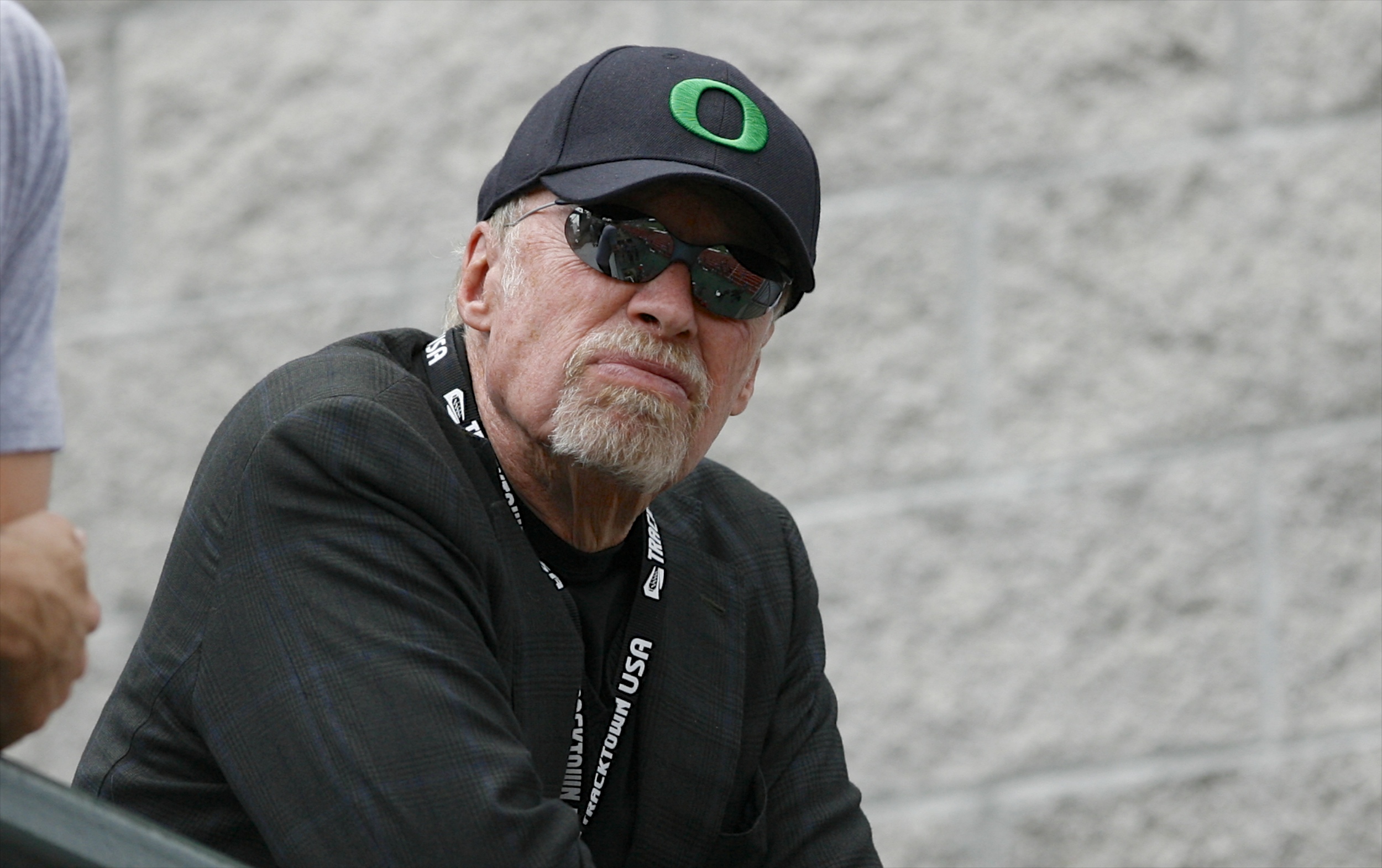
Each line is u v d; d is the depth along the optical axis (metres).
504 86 14.20
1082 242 13.51
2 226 4.95
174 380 14.39
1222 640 13.18
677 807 7.44
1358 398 13.27
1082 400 13.41
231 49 14.59
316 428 6.58
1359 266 13.36
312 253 14.34
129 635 14.25
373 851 5.99
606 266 7.02
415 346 7.71
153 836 4.53
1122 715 13.17
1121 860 13.09
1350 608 13.16
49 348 5.26
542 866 6.05
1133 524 13.29
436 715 6.16
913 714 13.27
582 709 7.29
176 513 14.30
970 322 13.51
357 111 14.38
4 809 4.32
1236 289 13.38
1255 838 13.05
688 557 7.84
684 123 7.13
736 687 7.72
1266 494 13.26
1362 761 13.03
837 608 13.39
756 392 13.58
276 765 6.19
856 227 13.64
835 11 13.78
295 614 6.35
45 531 5.07
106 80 14.71
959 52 13.67
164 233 14.53
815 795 8.16
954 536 13.38
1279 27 13.52
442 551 6.59
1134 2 13.61
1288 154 13.44
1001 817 13.17
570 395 6.99
